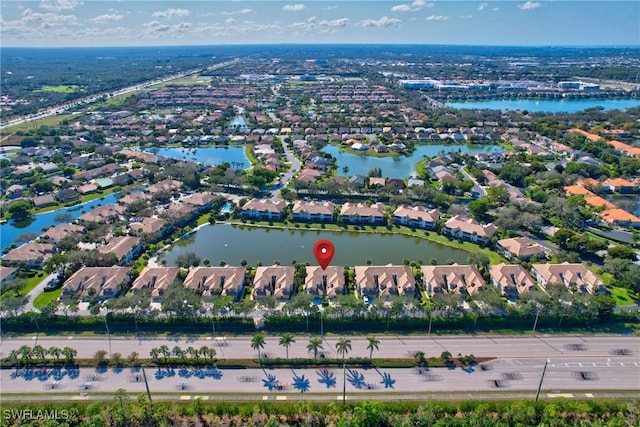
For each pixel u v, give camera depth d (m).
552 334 146.25
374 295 167.12
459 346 141.00
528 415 110.69
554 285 163.75
